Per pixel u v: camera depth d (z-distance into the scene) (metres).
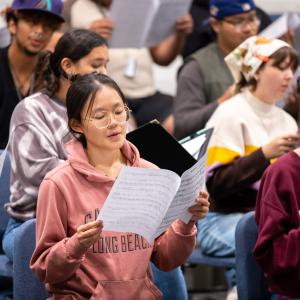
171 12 6.90
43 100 5.18
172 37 7.79
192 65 7.23
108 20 6.75
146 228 3.86
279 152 5.57
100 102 4.05
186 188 3.93
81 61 5.04
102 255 4.09
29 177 5.04
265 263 4.58
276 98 5.93
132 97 7.75
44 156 5.05
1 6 7.89
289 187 4.57
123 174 3.64
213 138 5.89
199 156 4.54
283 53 5.86
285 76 5.88
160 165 4.42
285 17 6.96
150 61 7.88
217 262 5.80
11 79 6.31
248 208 5.86
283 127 6.01
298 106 6.06
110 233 4.10
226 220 5.83
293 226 4.58
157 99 7.82
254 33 7.18
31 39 6.18
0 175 5.16
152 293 4.18
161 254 4.26
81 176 4.14
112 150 4.18
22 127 5.11
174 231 4.20
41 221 4.09
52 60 5.15
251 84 5.96
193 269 7.74
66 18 7.39
